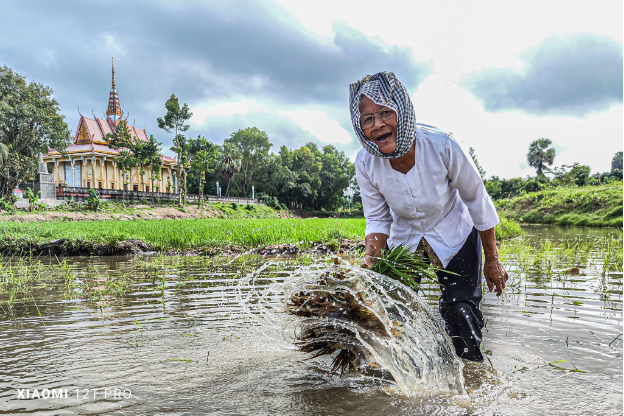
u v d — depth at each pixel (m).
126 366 2.52
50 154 55.28
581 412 1.93
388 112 2.27
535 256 7.80
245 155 81.38
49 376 2.36
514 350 2.80
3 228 14.12
